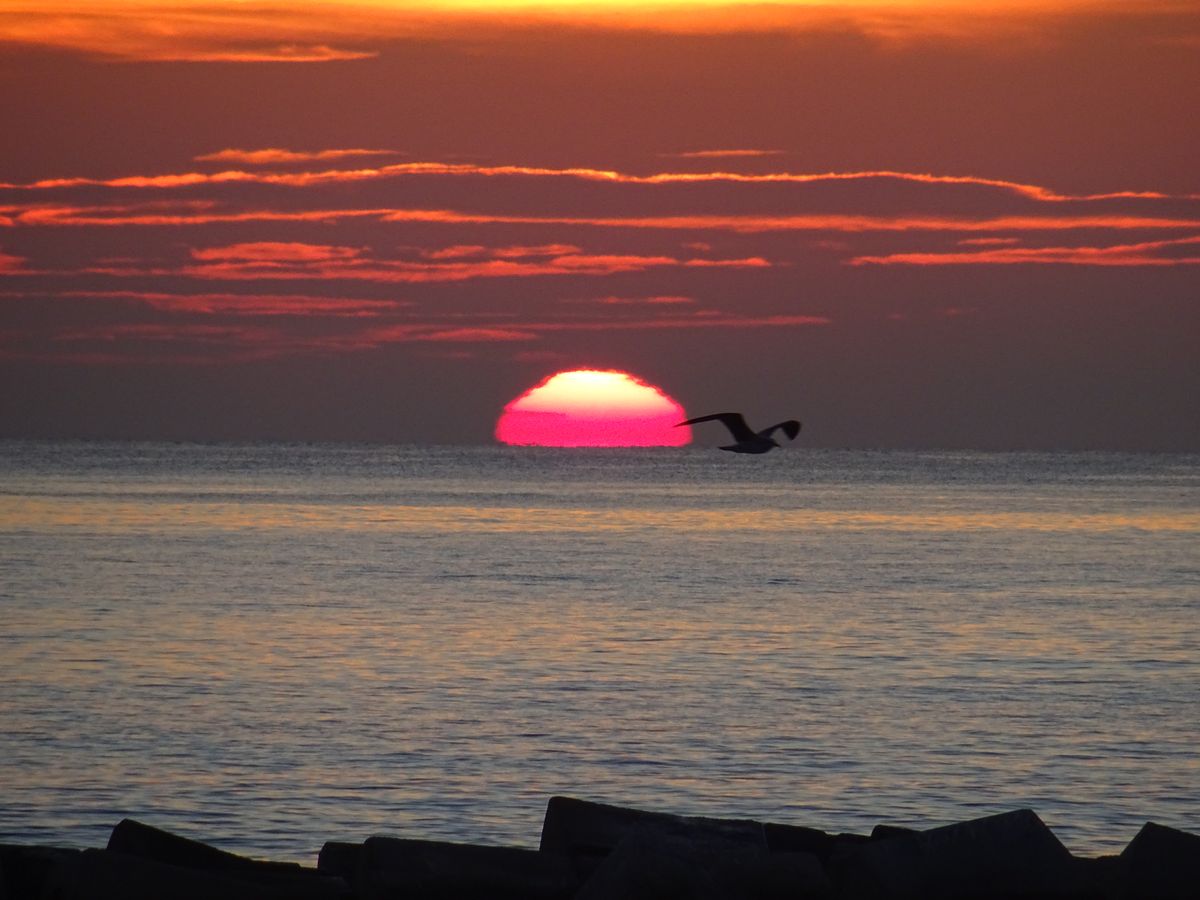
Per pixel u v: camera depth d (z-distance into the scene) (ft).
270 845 263.90
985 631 555.28
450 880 207.21
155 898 199.11
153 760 320.50
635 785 306.76
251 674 436.76
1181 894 206.08
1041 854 209.87
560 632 542.98
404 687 416.67
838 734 354.95
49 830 270.05
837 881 210.18
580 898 199.41
